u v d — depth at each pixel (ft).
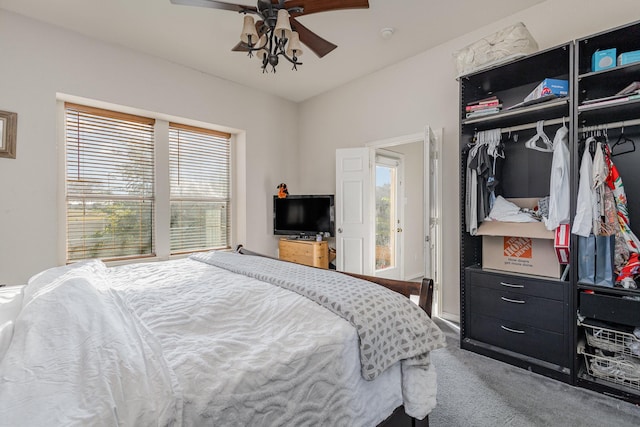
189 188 12.58
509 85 8.37
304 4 6.31
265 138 14.15
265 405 2.64
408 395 3.96
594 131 6.96
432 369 4.15
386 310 3.93
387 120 11.69
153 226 11.51
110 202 10.61
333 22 8.76
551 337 6.66
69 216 9.78
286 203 13.89
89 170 10.15
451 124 9.86
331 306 3.86
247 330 3.49
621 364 5.82
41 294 4.10
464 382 6.46
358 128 12.78
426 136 8.65
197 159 12.80
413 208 16.60
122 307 3.94
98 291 4.39
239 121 13.12
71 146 9.80
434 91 10.26
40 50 8.62
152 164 11.50
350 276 5.52
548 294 6.71
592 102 6.16
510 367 7.06
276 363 2.85
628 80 6.34
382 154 14.49
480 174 7.97
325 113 14.15
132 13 8.32
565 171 6.52
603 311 5.89
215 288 4.82
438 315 10.11
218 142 13.44
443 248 10.07
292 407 2.82
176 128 12.12
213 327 3.55
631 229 6.72
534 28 8.16
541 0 7.91
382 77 11.80
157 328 3.39
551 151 7.30
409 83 10.94
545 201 7.39
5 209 8.17
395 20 8.69
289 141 15.17
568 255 6.41
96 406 2.04
